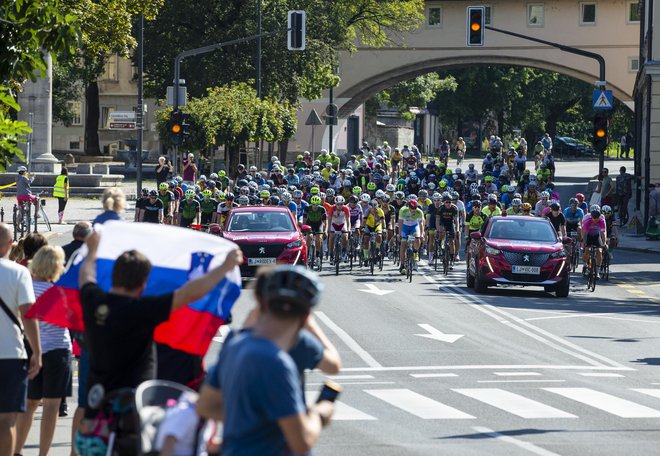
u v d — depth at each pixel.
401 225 81.88
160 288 22.28
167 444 16.25
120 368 19.41
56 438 31.66
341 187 130.62
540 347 51.75
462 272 88.94
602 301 71.56
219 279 19.44
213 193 91.25
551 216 80.00
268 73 174.62
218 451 16.02
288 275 14.63
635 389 40.97
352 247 87.19
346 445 30.77
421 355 48.69
